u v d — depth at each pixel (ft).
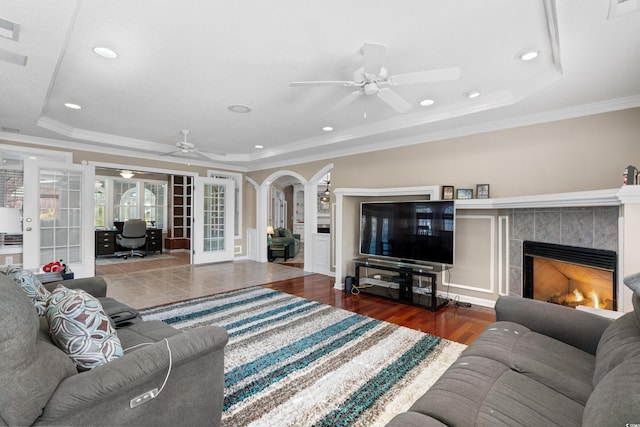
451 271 13.23
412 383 6.77
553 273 10.30
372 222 14.24
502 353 4.90
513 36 6.87
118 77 8.97
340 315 11.19
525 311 6.10
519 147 11.32
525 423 3.42
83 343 4.11
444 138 13.19
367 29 6.64
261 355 8.00
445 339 9.11
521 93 9.46
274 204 35.60
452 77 7.18
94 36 6.90
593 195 7.77
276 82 9.29
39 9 5.46
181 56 7.79
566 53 6.89
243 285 15.70
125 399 3.71
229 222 23.00
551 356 4.83
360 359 7.83
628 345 3.78
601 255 8.33
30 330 3.10
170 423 4.24
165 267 20.65
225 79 9.10
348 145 15.90
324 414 5.72
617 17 5.62
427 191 13.35
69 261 15.56
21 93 9.18
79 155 16.21
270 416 5.65
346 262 15.12
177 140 16.62
